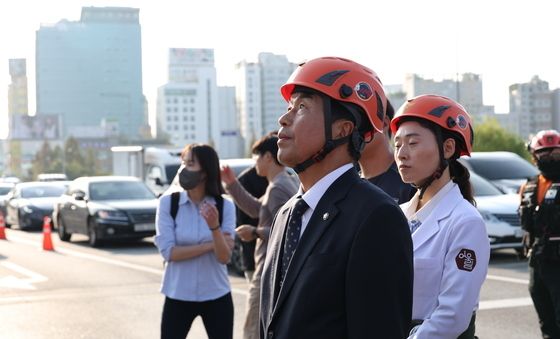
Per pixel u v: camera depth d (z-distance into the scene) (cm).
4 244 1938
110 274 1288
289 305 245
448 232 326
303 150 257
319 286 239
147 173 2434
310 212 256
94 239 1798
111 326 863
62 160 13088
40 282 1209
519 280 1096
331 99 257
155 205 1822
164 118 17700
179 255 511
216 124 18075
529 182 655
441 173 341
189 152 520
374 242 236
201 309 520
